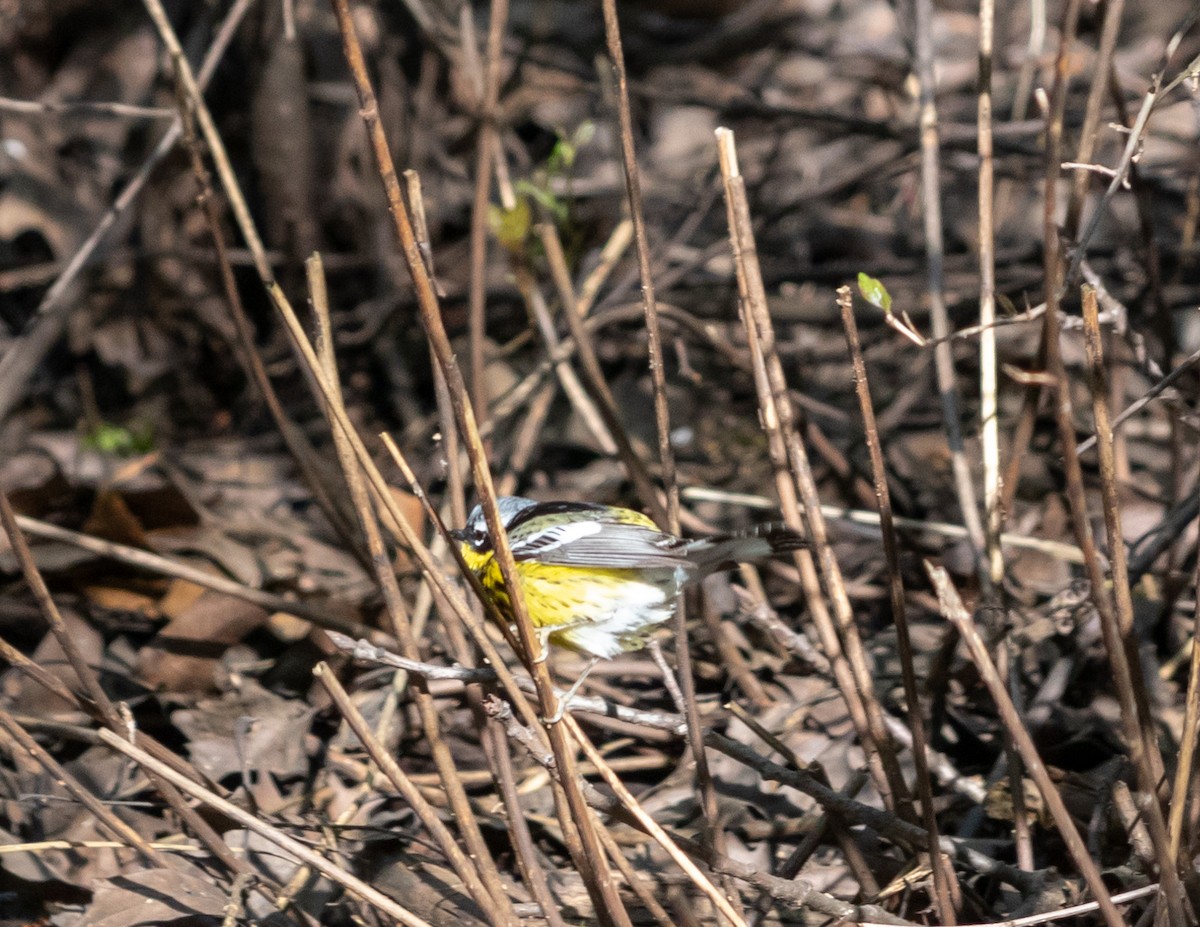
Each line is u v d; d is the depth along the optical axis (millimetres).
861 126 14125
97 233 10812
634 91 15383
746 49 18484
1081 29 17047
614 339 14688
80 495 11758
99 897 7043
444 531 5699
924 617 10523
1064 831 5254
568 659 9969
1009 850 7676
